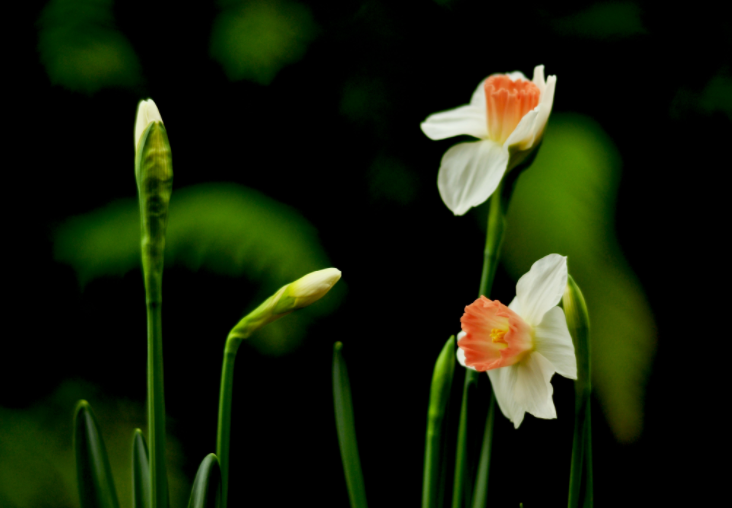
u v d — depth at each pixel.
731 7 2.88
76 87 2.83
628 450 2.96
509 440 2.71
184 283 2.99
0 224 3.06
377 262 3.13
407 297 3.13
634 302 2.56
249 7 2.88
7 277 3.02
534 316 1.75
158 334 1.71
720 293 3.12
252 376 3.10
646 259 3.19
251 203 2.85
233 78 2.90
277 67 2.86
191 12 3.20
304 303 1.74
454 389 1.98
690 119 3.01
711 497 2.99
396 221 3.04
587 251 2.50
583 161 2.63
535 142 1.78
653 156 3.12
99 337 3.04
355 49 2.98
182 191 3.02
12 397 2.94
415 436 3.11
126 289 3.00
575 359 1.73
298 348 2.89
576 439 1.74
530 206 2.57
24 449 2.63
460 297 3.08
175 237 2.72
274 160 3.27
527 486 2.73
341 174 3.21
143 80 3.06
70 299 3.03
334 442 3.18
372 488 3.12
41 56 2.85
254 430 3.15
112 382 3.00
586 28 2.92
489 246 1.79
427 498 1.78
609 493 2.98
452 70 3.00
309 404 3.16
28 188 3.13
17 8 3.06
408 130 2.94
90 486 1.76
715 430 3.07
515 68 3.03
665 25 2.95
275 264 2.65
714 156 3.05
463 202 1.79
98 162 3.20
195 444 3.06
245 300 2.99
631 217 3.19
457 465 1.78
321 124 3.18
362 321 3.13
